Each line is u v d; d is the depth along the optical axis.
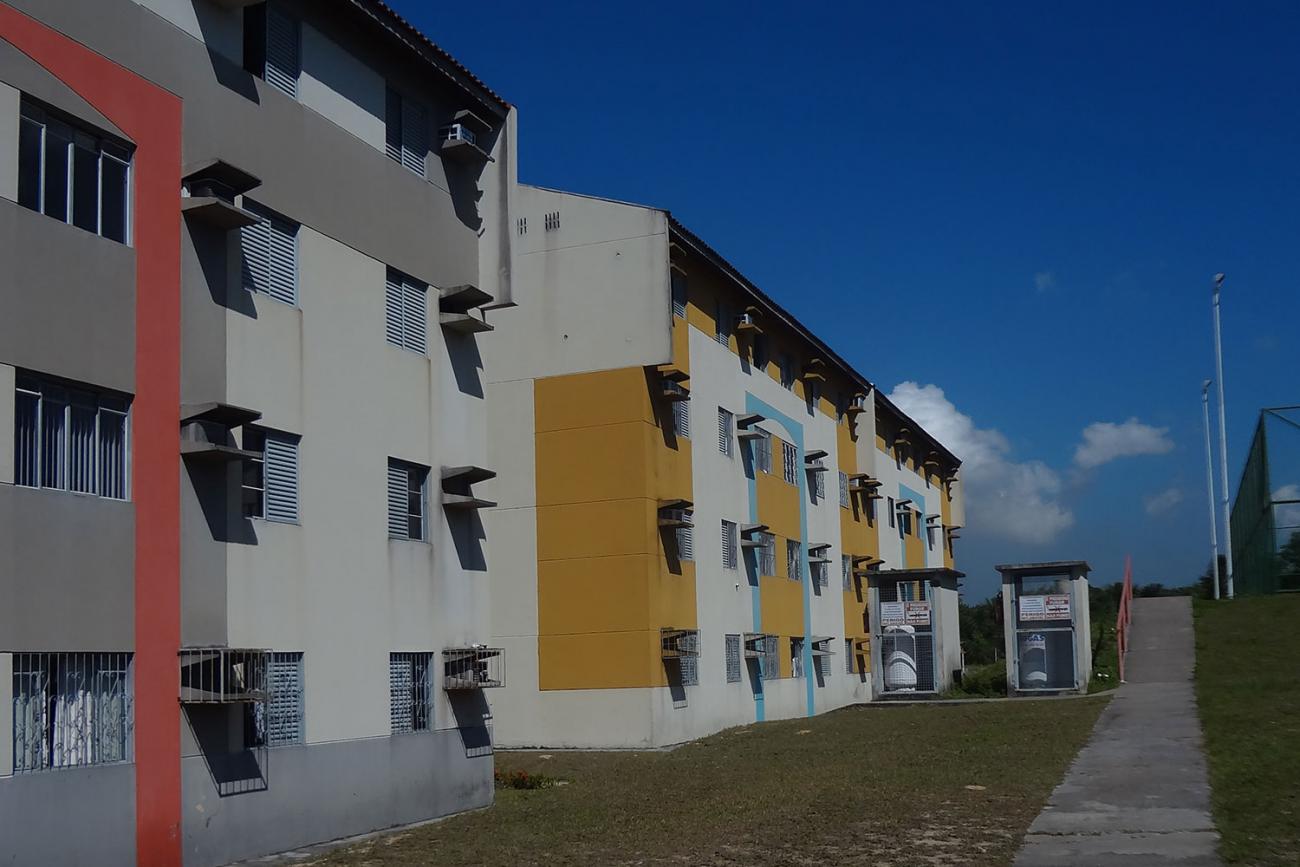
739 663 36.50
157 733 14.84
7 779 12.86
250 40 17.77
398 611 19.92
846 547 49.06
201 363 16.03
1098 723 26.47
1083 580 36.06
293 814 17.11
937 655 41.62
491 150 23.00
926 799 18.67
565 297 32.50
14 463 13.31
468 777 21.30
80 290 14.25
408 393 20.66
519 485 32.38
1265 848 13.85
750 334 39.53
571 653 31.28
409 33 20.45
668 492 32.47
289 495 17.77
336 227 19.08
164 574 15.14
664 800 20.58
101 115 14.74
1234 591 53.00
